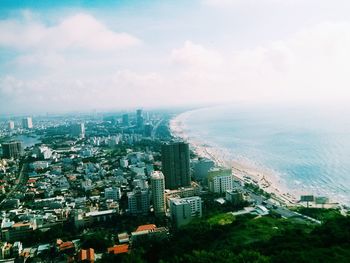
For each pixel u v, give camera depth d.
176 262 180.75
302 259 156.25
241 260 162.50
